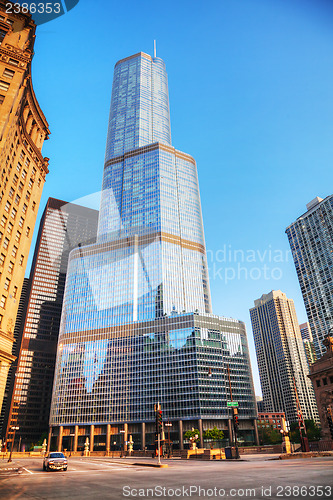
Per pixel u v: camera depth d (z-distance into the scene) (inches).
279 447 2252.7
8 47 1968.5
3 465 1526.8
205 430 5265.8
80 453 4527.6
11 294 1926.7
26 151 2220.7
